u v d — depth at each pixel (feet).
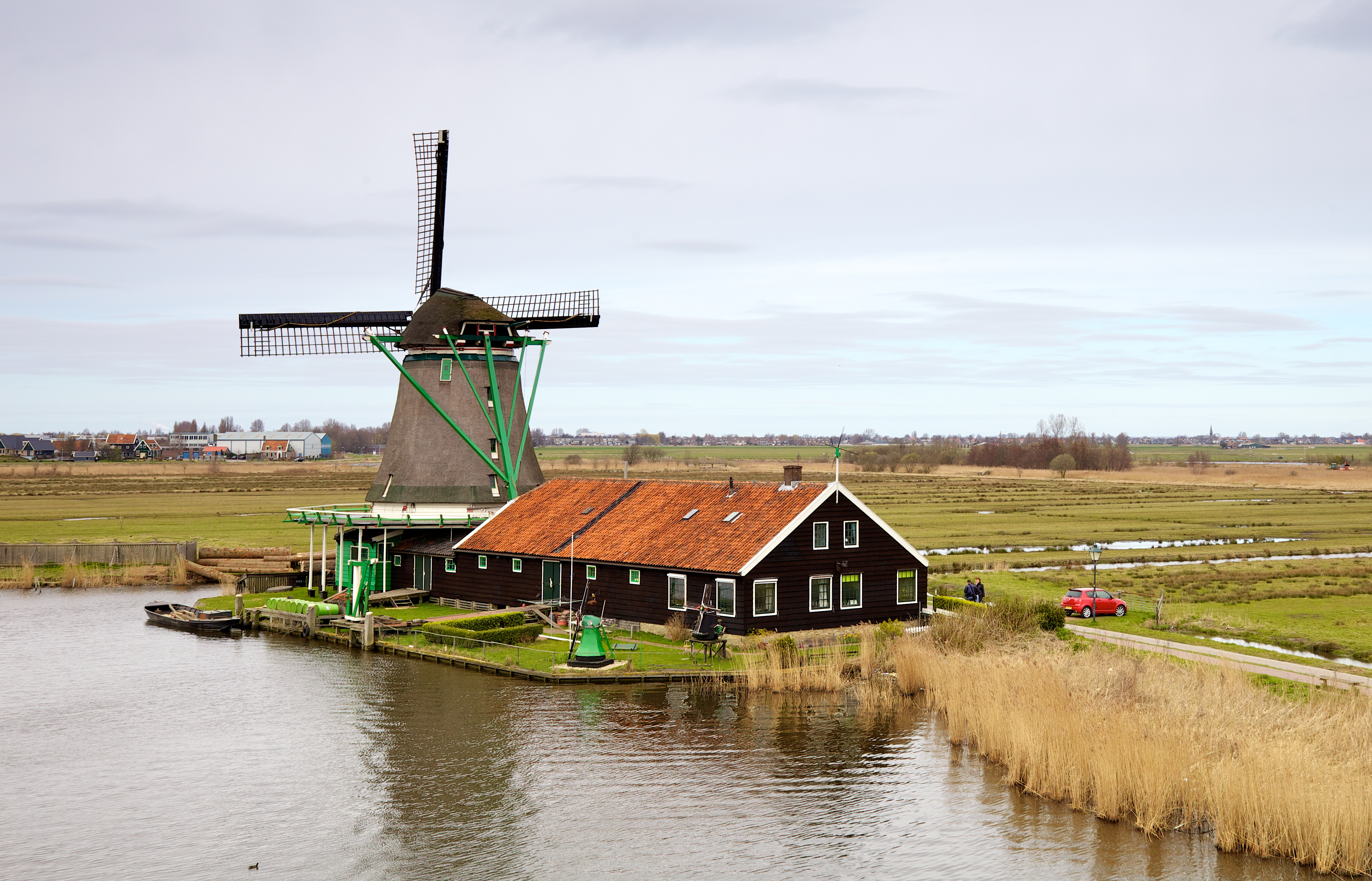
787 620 150.82
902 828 88.43
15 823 90.99
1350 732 92.94
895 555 163.84
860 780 99.60
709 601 149.89
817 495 153.79
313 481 597.11
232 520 347.97
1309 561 265.13
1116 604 177.27
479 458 209.67
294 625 173.47
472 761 105.19
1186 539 324.19
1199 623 174.19
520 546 176.04
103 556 242.37
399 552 200.13
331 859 83.10
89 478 618.03
